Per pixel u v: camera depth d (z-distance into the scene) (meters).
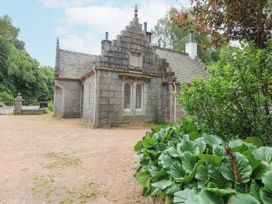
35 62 50.78
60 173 5.30
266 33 4.02
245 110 3.29
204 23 4.75
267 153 2.46
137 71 15.21
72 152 7.38
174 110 15.39
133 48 15.05
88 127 13.91
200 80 3.86
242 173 2.12
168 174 2.89
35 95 47.12
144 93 15.52
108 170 5.48
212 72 4.05
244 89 3.12
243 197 1.87
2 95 36.94
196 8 4.75
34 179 4.92
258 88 3.10
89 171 5.42
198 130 4.10
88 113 16.64
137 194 4.11
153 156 3.50
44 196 4.10
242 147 2.59
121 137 10.39
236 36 4.41
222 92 3.34
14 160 6.40
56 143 8.90
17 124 14.93
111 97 14.13
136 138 10.12
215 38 4.80
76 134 11.17
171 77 15.74
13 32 55.69
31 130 12.30
